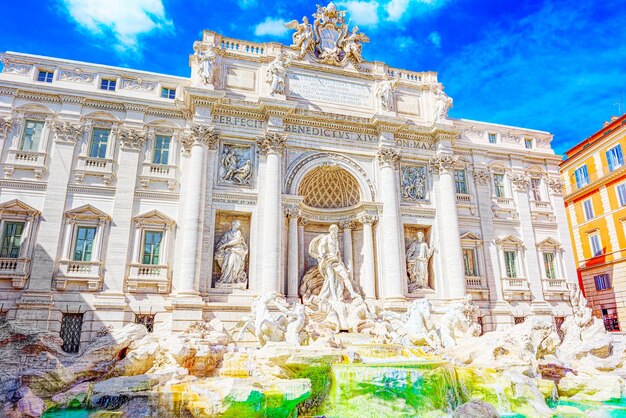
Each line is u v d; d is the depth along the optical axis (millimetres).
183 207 29281
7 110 28078
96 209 27812
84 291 26422
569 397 22484
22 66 29422
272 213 29750
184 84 32188
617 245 42281
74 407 16672
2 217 26422
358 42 37344
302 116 32781
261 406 15961
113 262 27328
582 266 46656
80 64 30344
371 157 34250
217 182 30266
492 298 34281
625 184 41688
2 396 16344
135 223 28453
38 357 19016
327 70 35125
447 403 18781
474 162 37625
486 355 22812
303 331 23531
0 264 25531
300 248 32312
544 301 35562
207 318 27141
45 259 26250
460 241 34094
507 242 36156
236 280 28781
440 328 26938
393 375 18297
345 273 30250
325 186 34781
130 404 16094
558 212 38906
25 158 27734
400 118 34656
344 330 27594
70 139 28734
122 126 30016
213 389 16312
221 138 31094
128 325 23125
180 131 31031
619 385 22062
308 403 18469
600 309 43875
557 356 27906
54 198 27438
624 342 27734
